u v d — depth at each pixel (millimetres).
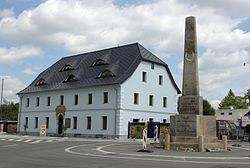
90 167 14133
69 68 61375
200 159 18750
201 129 24812
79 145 30016
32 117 63438
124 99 48781
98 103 51344
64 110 56656
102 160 17156
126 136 48438
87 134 52312
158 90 54156
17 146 27891
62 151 23016
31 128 63281
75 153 21453
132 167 14336
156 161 17203
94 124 51500
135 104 50344
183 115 25000
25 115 65125
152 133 45562
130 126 48188
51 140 39000
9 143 31844
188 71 25422
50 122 59375
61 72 62375
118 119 48094
